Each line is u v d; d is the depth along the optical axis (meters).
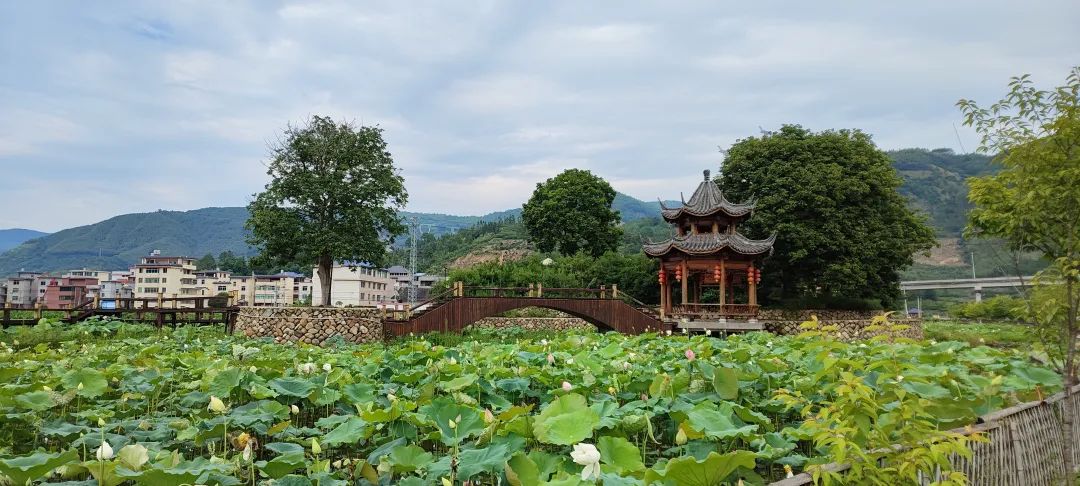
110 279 86.50
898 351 7.41
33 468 3.66
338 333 24.31
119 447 5.20
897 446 4.50
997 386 6.28
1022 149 5.84
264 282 78.25
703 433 4.86
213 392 6.93
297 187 31.78
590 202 49.38
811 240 30.95
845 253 31.64
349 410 7.02
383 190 33.66
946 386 6.75
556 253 50.66
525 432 4.88
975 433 4.61
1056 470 6.59
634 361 9.54
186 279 73.62
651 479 3.58
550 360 8.46
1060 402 7.07
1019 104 5.88
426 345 11.65
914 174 102.62
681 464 3.54
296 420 7.16
